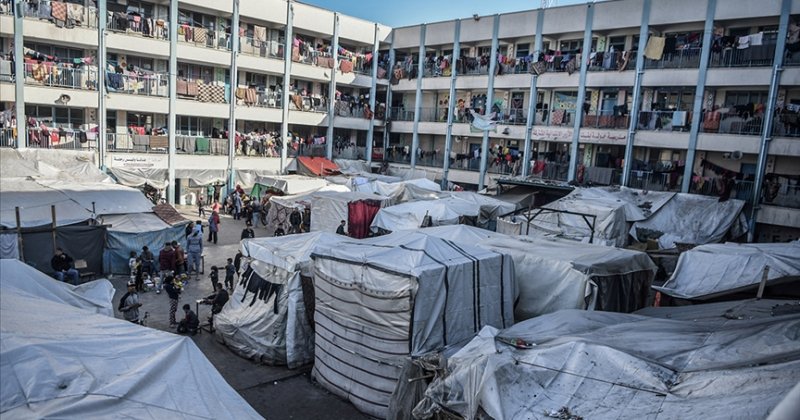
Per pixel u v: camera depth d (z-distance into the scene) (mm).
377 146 40969
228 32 33125
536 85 31500
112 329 5594
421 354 9320
